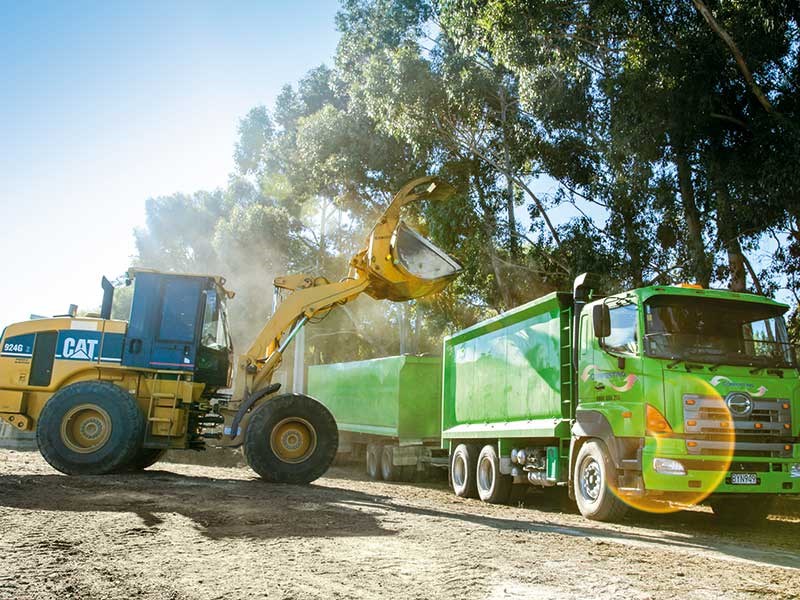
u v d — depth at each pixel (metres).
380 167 28.14
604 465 9.21
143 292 12.64
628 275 19.30
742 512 9.92
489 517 9.39
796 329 18.06
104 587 4.57
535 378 11.34
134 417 11.88
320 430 12.34
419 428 18.09
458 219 21.98
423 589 4.71
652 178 17.84
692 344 8.95
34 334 12.56
